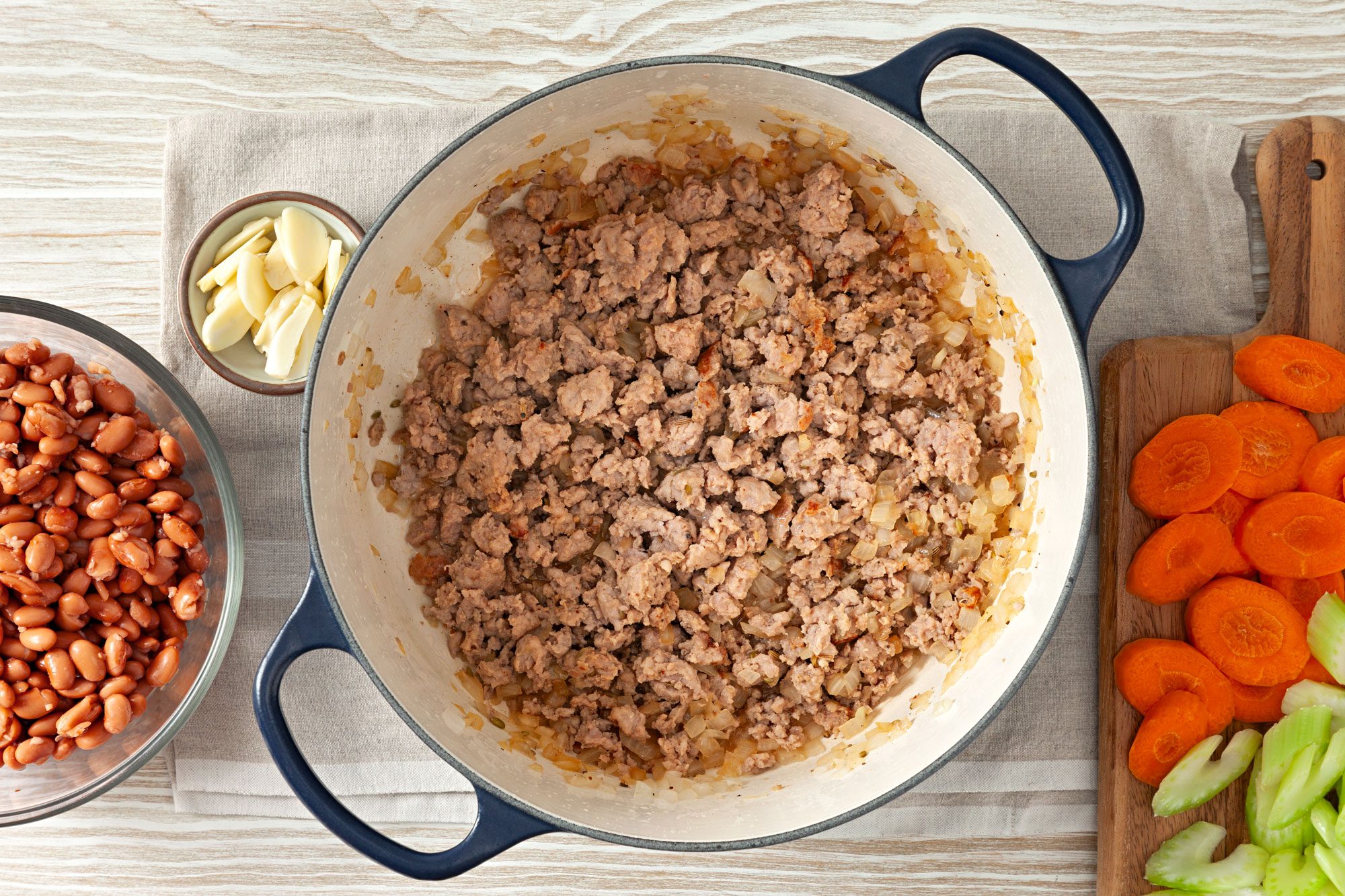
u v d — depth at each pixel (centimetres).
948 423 76
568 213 76
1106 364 79
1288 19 82
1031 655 70
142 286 81
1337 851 77
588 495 76
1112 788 78
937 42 70
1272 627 77
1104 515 79
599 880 81
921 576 76
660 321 76
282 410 79
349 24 81
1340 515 77
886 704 76
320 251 77
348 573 72
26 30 81
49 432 74
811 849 81
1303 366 77
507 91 81
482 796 69
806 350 76
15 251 81
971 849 81
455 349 76
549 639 75
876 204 76
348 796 79
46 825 81
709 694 75
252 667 79
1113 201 80
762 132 75
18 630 74
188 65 81
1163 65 82
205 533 78
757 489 75
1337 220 79
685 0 82
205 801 80
